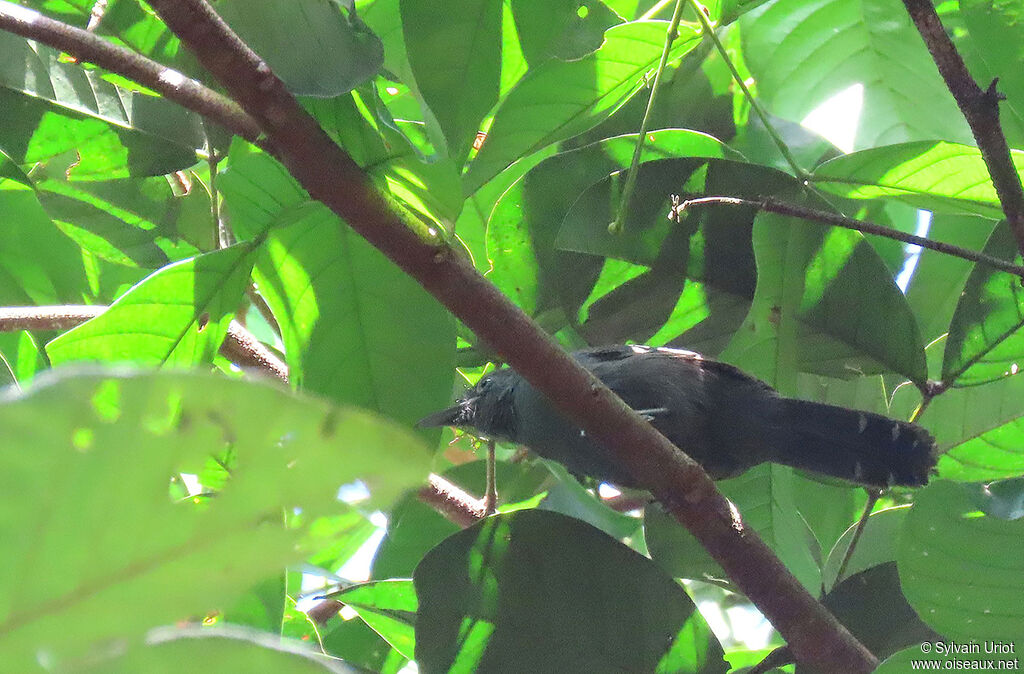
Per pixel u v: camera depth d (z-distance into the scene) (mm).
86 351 5660
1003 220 6484
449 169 5340
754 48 8086
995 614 5543
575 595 5945
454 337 6242
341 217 5234
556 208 7156
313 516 1690
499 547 6000
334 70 5113
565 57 6809
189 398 1555
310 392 6230
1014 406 6852
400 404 6285
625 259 6914
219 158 6711
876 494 6906
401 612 6445
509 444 8812
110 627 1700
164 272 5438
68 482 1559
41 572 1626
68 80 6500
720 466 7602
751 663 7059
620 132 8031
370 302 6180
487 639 5859
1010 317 6359
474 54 5824
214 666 1816
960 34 7672
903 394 7352
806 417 7059
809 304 6867
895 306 6648
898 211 8688
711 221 6824
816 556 7852
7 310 6520
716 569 7043
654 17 8188
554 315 7441
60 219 6902
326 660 2182
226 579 1726
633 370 7531
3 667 1645
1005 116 7383
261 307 7832
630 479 7168
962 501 5605
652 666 5887
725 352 7535
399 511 7598
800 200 6773
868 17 7809
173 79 5289
